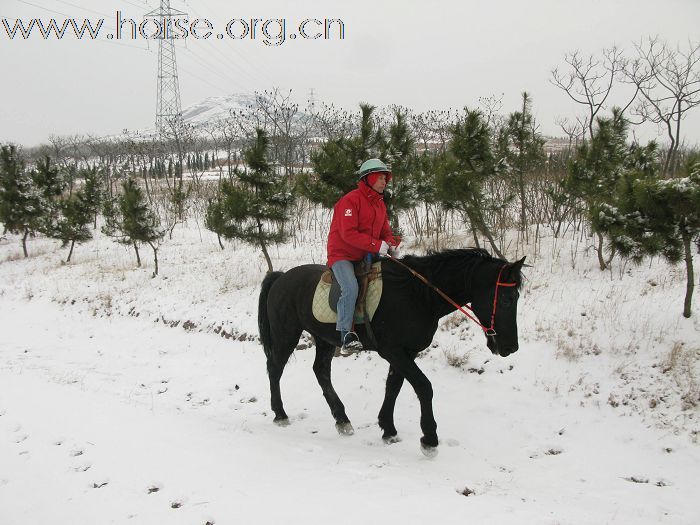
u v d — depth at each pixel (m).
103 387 7.57
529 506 3.93
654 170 9.94
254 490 4.06
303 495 3.97
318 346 5.88
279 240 11.06
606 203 7.52
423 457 4.93
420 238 12.55
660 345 6.38
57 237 16.12
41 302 12.82
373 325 4.89
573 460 4.97
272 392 6.02
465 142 9.10
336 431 5.72
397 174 9.88
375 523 3.53
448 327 7.90
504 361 6.82
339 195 9.38
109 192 24.56
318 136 26.64
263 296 6.13
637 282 8.08
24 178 17.94
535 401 6.04
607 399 5.83
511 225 12.44
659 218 6.39
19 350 9.82
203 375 8.08
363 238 4.76
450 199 9.06
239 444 5.06
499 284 4.36
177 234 18.23
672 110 15.13
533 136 10.99
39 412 5.84
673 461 4.81
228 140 38.75
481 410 6.00
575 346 6.76
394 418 5.93
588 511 3.93
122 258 15.59
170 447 4.91
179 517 3.68
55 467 4.51
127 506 3.87
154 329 10.33
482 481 4.49
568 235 10.92
